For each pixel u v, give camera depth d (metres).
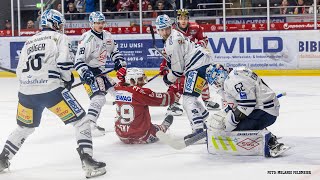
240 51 13.94
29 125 4.86
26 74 4.75
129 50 14.44
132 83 6.02
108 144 6.22
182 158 5.41
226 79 5.20
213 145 5.46
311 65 13.64
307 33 13.57
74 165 5.29
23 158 5.62
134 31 14.41
